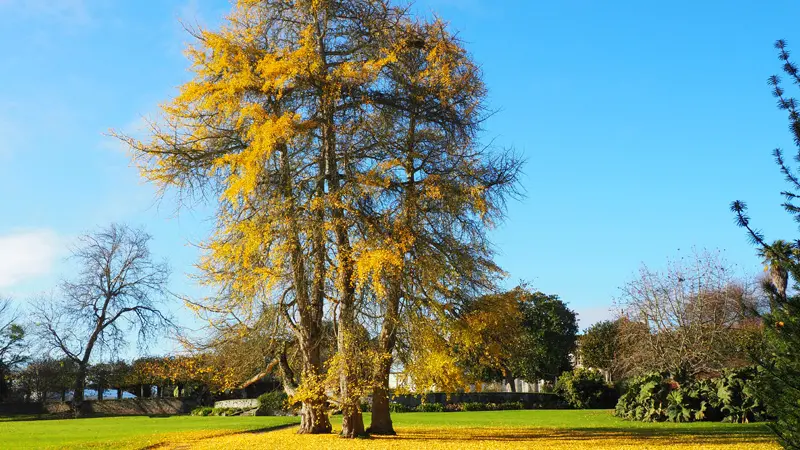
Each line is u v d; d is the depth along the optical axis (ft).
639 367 108.88
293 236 60.90
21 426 97.35
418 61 67.05
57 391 179.83
